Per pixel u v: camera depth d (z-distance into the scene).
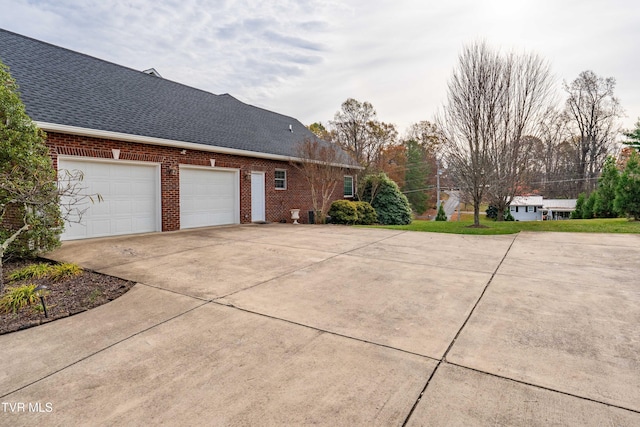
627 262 6.35
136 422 2.22
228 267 6.20
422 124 38.72
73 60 11.30
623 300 4.34
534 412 2.24
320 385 2.59
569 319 3.77
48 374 2.83
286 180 15.16
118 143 9.41
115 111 10.24
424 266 6.22
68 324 3.85
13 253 6.61
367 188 18.62
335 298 4.55
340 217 15.20
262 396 2.47
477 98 12.59
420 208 37.78
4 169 5.75
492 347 3.16
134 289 5.00
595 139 30.50
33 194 5.51
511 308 4.12
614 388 2.49
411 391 2.50
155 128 10.59
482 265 6.28
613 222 12.45
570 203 30.66
